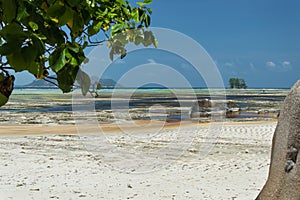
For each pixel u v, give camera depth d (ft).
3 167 37.17
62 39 4.79
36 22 4.49
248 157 42.83
